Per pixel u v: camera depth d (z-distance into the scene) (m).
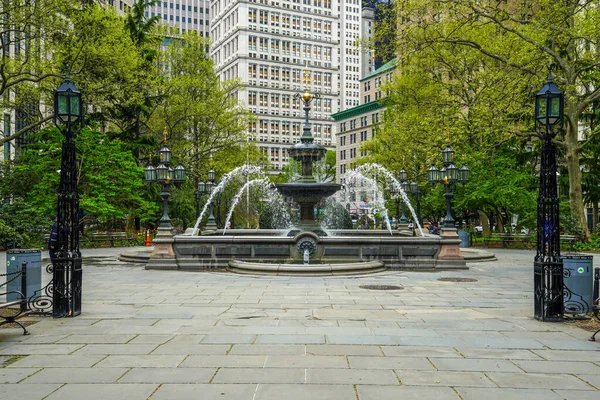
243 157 45.88
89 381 5.38
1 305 7.54
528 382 5.42
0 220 25.36
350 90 166.75
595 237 30.27
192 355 6.39
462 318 8.91
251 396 4.92
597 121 35.41
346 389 5.14
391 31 24.98
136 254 20.66
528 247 30.23
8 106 30.27
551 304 8.70
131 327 8.05
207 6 165.12
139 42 39.22
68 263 8.99
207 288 12.67
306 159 21.92
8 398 4.87
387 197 45.97
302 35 142.12
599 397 4.97
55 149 28.02
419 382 5.38
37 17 25.33
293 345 6.92
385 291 12.20
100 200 29.23
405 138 34.62
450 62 32.78
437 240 17.33
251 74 135.12
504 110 26.12
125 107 37.50
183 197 40.44
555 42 28.34
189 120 45.09
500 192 30.28
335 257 17.03
